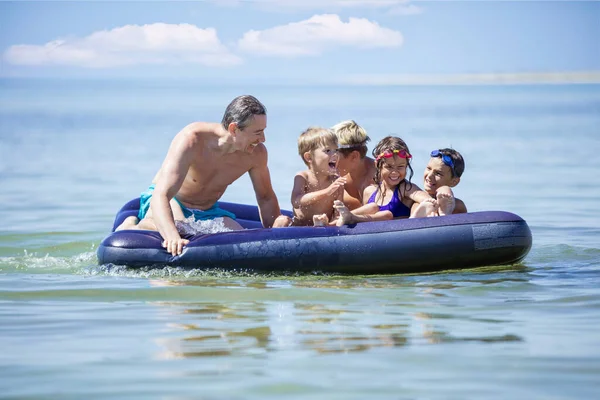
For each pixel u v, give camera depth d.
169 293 11.98
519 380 8.02
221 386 7.89
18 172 32.00
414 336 9.58
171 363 8.58
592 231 18.45
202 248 13.38
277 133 50.59
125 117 79.12
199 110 98.56
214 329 9.93
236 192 25.95
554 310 10.89
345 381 8.02
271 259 13.31
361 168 15.38
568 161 35.22
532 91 171.88
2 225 19.56
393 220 13.80
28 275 13.47
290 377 8.13
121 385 7.92
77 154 39.62
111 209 22.64
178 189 14.27
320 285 12.68
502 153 38.97
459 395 7.64
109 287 12.36
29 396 7.64
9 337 9.59
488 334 9.66
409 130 54.88
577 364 8.48
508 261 14.03
